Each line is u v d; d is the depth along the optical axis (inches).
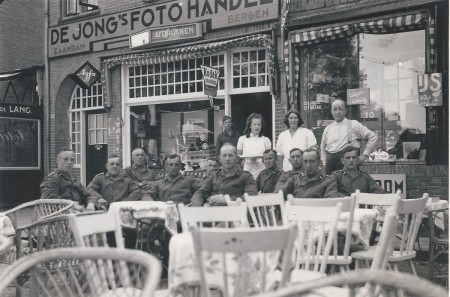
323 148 329.4
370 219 202.1
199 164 437.7
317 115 364.8
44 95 538.3
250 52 405.7
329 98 360.5
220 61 422.6
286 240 115.3
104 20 484.1
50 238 186.4
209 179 263.9
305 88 368.8
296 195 244.8
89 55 498.3
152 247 262.1
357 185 262.4
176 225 240.5
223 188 256.5
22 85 553.6
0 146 510.3
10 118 514.0
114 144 482.9
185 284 144.3
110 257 103.6
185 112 447.8
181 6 434.6
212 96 405.7
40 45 599.8
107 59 480.1
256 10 392.5
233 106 416.5
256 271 134.3
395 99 338.6
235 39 396.8
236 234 113.0
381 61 343.3
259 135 344.8
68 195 278.4
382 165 337.1
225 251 113.7
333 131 324.5
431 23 314.7
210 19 418.6
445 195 316.8
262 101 402.6
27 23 590.6
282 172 287.7
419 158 330.3
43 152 535.8
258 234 113.4
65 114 530.9
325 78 361.4
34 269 116.0
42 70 538.9
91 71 476.1
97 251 104.8
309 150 241.9
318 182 243.1
